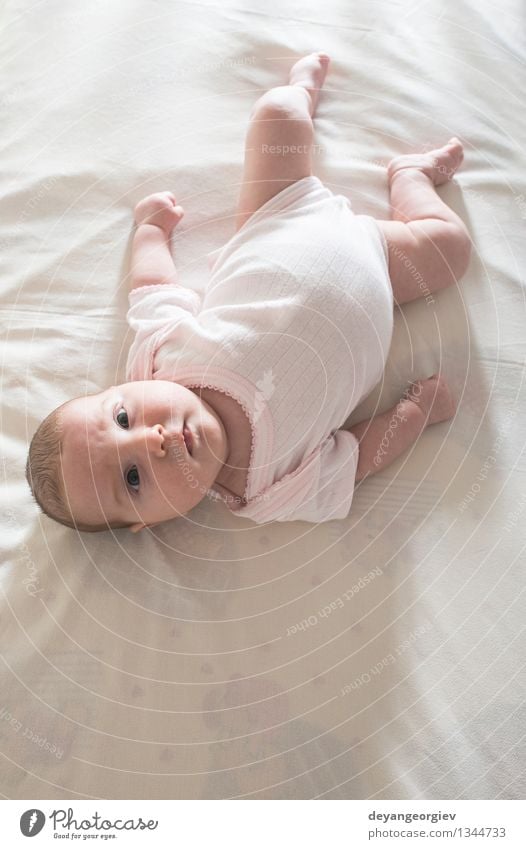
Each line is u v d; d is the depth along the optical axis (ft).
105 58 4.92
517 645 3.74
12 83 4.90
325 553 3.95
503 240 4.50
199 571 3.93
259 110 4.24
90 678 3.70
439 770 3.52
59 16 5.03
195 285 4.40
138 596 3.86
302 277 3.86
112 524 3.85
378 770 3.51
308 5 5.02
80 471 3.63
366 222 4.15
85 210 4.60
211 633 3.80
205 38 4.95
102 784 3.52
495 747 3.55
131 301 4.27
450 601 3.84
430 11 5.00
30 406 4.19
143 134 4.77
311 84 4.65
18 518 3.98
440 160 4.52
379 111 4.77
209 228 4.56
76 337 4.33
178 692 3.68
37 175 4.66
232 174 4.65
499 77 4.86
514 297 4.38
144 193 4.63
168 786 3.52
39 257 4.50
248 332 3.80
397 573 3.90
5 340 4.33
